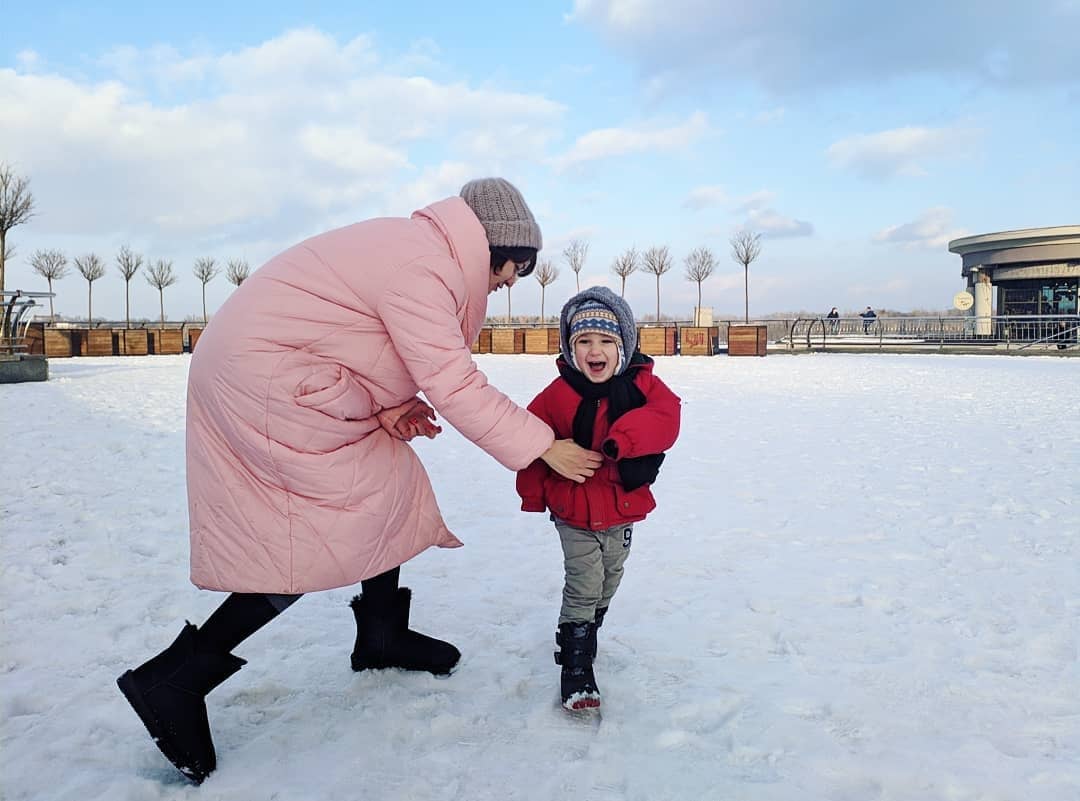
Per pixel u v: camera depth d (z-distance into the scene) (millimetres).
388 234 2211
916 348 29703
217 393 2119
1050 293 33594
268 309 2107
